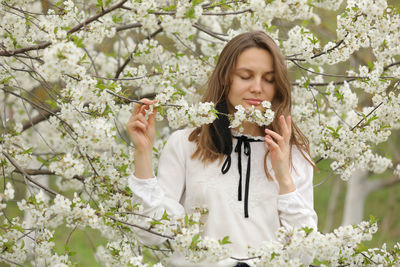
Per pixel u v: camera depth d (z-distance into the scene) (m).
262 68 2.33
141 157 2.28
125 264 2.49
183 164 2.42
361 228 2.70
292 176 2.44
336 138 3.14
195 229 2.06
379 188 9.21
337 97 3.24
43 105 2.90
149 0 2.25
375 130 3.06
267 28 3.06
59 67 1.91
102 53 4.48
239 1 2.70
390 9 2.84
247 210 2.30
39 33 2.98
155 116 2.30
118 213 2.23
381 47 3.09
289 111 2.49
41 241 2.37
